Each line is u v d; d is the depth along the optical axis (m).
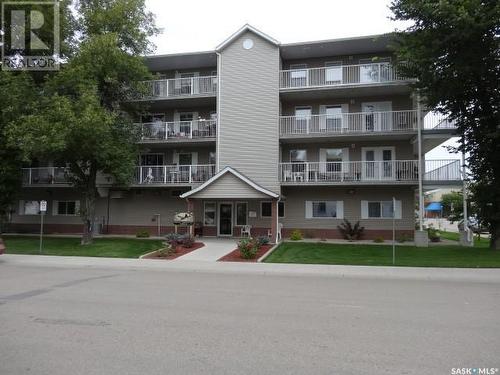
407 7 19.23
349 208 27.98
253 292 10.51
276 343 6.04
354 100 28.39
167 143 29.34
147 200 31.05
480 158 21.17
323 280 13.05
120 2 23.75
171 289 10.88
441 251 20.34
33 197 33.78
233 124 27.89
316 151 28.78
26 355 5.46
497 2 17.02
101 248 21.66
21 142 21.11
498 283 12.71
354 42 26.83
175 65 30.91
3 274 13.80
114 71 22.88
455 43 18.36
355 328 6.92
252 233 28.55
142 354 5.51
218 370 4.95
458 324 7.23
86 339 6.18
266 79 27.72
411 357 5.45
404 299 9.66
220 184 24.28
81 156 22.72
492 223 21.34
